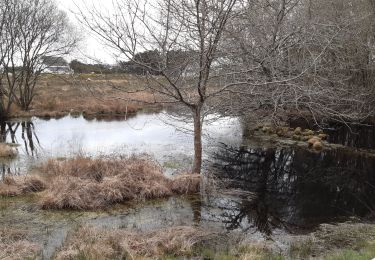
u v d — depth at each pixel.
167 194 11.00
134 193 10.77
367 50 18.64
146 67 10.13
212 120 13.46
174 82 10.55
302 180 13.61
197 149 11.88
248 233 8.87
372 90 19.27
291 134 20.14
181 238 7.80
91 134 21.03
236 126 22.09
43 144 18.44
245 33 11.91
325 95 12.68
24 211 9.66
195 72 10.98
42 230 8.59
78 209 9.84
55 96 33.81
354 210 10.85
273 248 7.80
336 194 12.23
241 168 14.62
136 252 7.23
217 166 14.48
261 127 21.38
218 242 8.03
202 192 11.35
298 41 12.70
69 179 10.79
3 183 11.23
